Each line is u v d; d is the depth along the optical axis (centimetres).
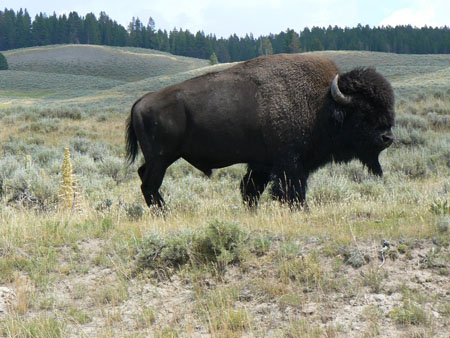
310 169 1179
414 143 2834
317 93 1125
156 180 1209
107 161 2380
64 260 922
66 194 1468
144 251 866
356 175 1969
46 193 1609
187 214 1180
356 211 1050
